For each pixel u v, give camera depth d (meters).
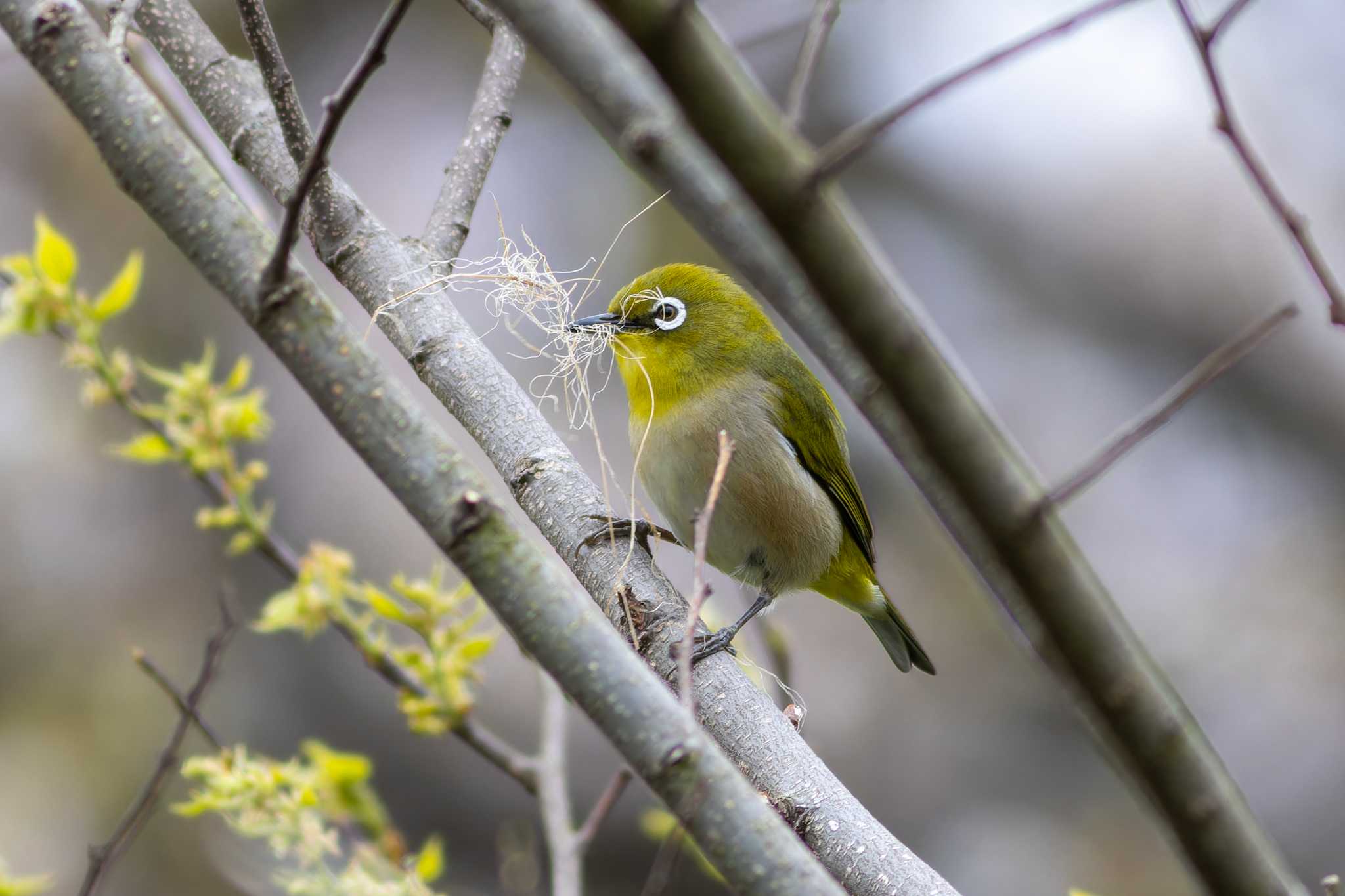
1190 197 16.05
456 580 12.91
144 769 12.40
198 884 11.83
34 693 12.60
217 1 14.49
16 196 13.84
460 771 12.76
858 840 5.16
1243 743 13.97
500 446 6.14
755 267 3.39
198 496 13.65
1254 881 2.92
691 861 12.38
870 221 15.98
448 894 11.67
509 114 6.73
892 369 2.77
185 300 13.98
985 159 16.11
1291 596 14.70
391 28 3.41
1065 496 3.41
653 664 5.81
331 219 6.21
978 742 13.66
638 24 2.60
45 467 13.43
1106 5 3.12
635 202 14.30
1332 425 15.55
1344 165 15.84
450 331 6.23
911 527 14.66
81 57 3.73
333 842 6.32
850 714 13.71
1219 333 15.82
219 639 7.11
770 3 5.61
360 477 13.65
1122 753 2.95
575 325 8.41
